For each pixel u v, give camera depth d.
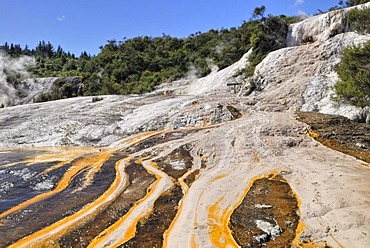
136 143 11.66
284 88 16.08
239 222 5.31
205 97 17.59
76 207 6.23
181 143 10.84
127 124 14.42
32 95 35.88
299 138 10.15
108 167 8.97
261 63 20.20
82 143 12.98
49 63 60.97
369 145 9.27
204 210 5.84
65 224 5.47
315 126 11.09
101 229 5.27
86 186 7.50
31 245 4.78
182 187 7.12
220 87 23.98
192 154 9.82
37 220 5.66
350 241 4.46
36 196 6.93
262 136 10.56
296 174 7.42
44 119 16.58
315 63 17.06
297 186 6.76
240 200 6.22
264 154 9.09
